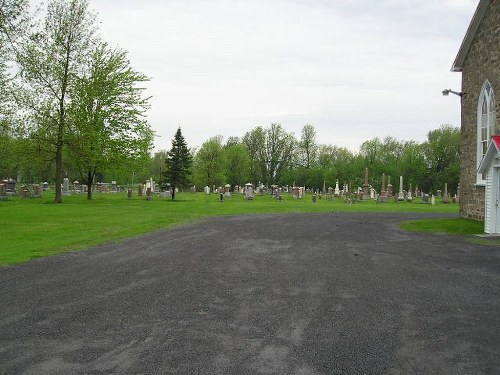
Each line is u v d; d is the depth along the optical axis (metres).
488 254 11.98
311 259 11.01
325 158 104.25
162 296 7.39
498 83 18.12
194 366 4.61
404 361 4.83
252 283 8.38
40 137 34.25
